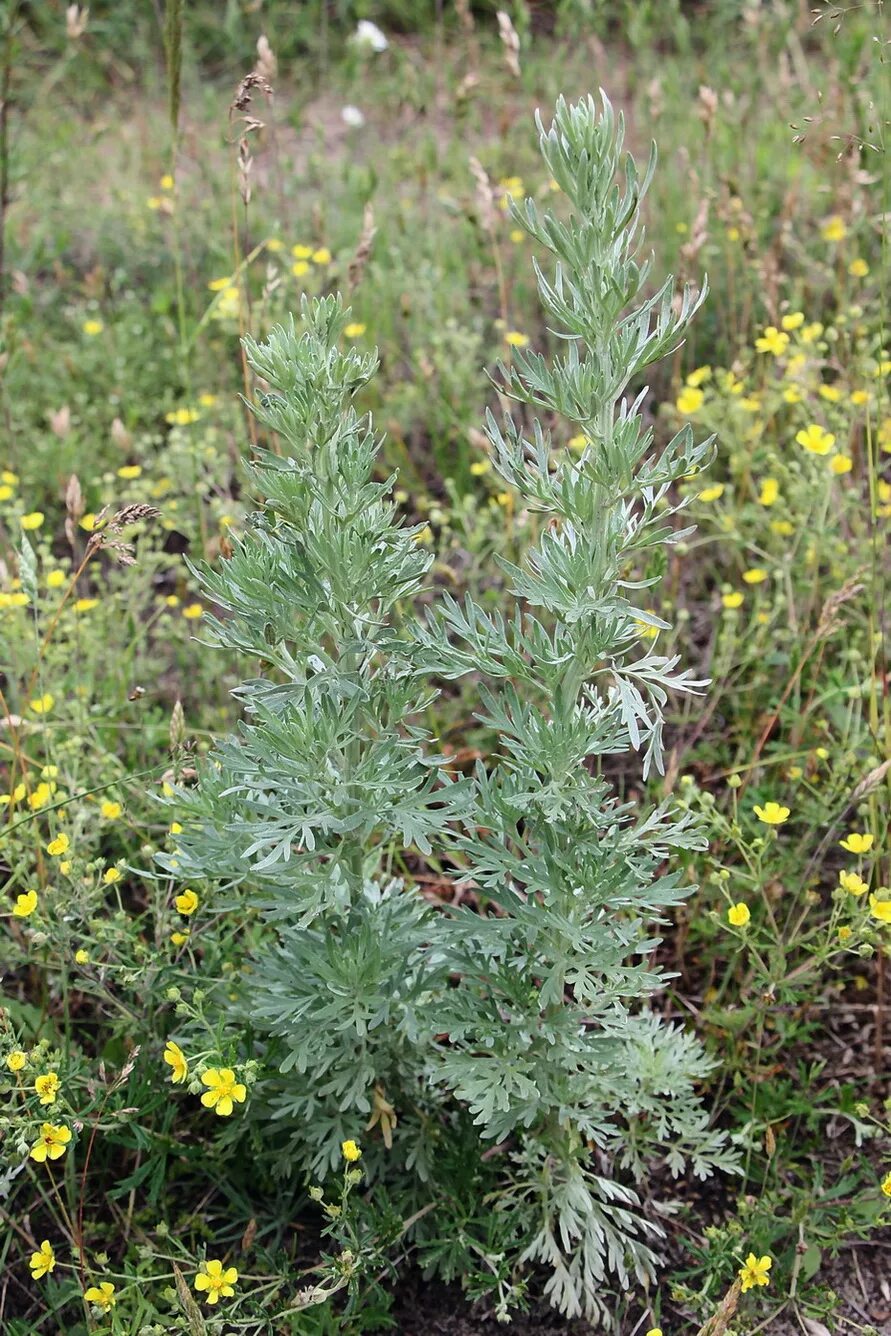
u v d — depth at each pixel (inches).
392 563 79.2
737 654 134.0
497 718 78.5
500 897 79.7
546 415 165.9
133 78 277.6
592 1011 82.7
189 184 219.8
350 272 129.6
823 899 115.0
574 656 77.2
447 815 79.0
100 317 196.9
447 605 78.7
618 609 73.5
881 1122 99.5
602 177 71.3
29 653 124.3
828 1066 104.6
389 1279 91.7
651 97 175.5
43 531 163.3
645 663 78.3
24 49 283.0
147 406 175.5
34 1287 92.0
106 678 132.7
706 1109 101.4
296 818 77.8
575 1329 89.3
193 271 182.1
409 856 120.2
